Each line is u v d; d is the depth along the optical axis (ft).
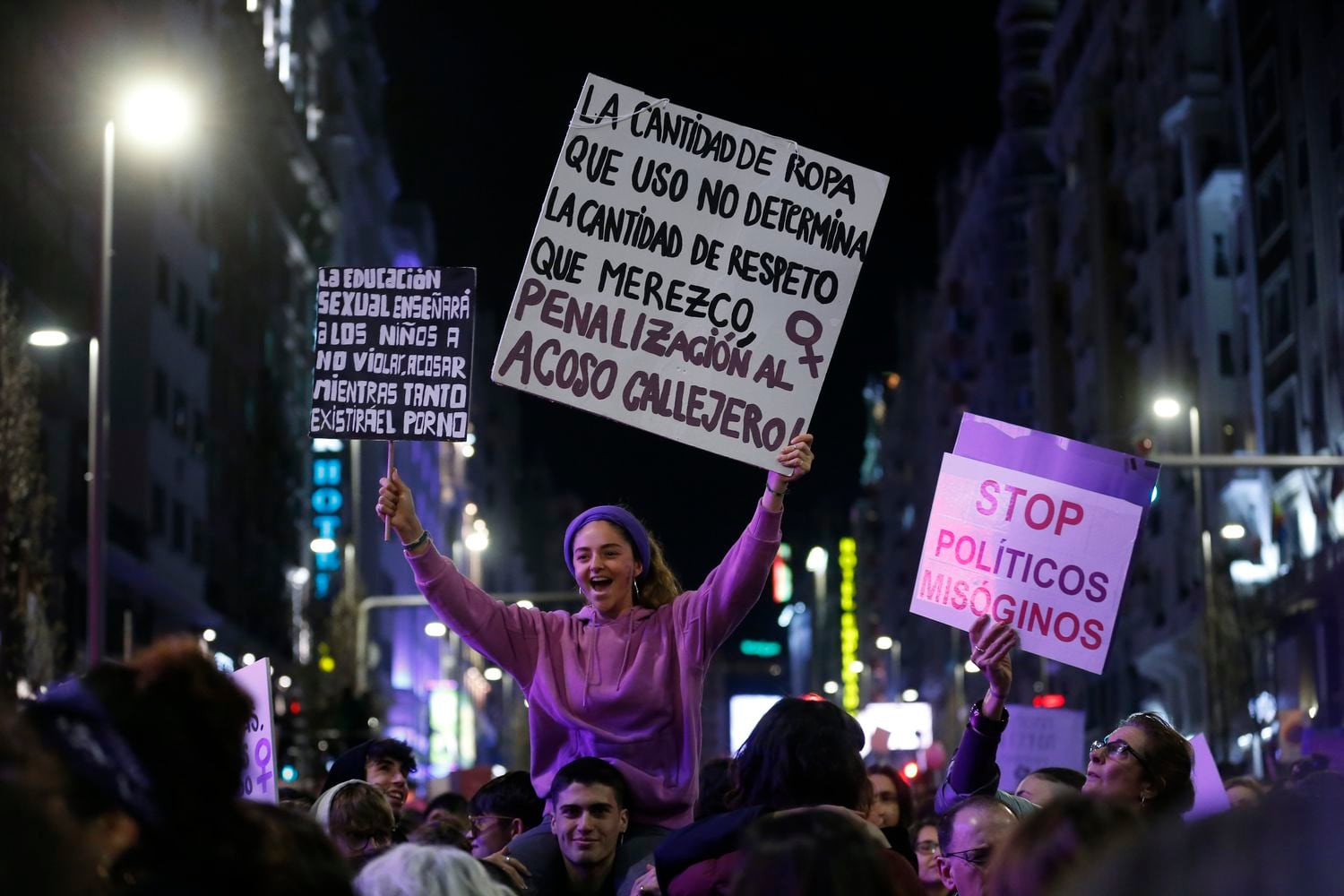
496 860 22.72
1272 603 156.56
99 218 84.74
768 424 26.50
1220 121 187.73
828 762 19.38
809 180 26.89
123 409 171.63
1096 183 226.79
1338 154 150.51
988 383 320.91
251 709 13.76
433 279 26.86
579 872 24.12
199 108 190.49
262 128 231.30
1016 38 317.22
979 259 330.95
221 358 208.64
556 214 27.07
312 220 273.33
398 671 336.70
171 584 175.42
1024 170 313.94
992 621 26.30
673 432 26.63
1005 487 28.02
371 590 292.81
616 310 26.89
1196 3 189.47
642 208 27.02
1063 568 27.58
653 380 26.73
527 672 25.96
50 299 140.15
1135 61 212.23
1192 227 186.91
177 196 186.91
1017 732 58.49
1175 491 193.57
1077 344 237.45
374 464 298.15
